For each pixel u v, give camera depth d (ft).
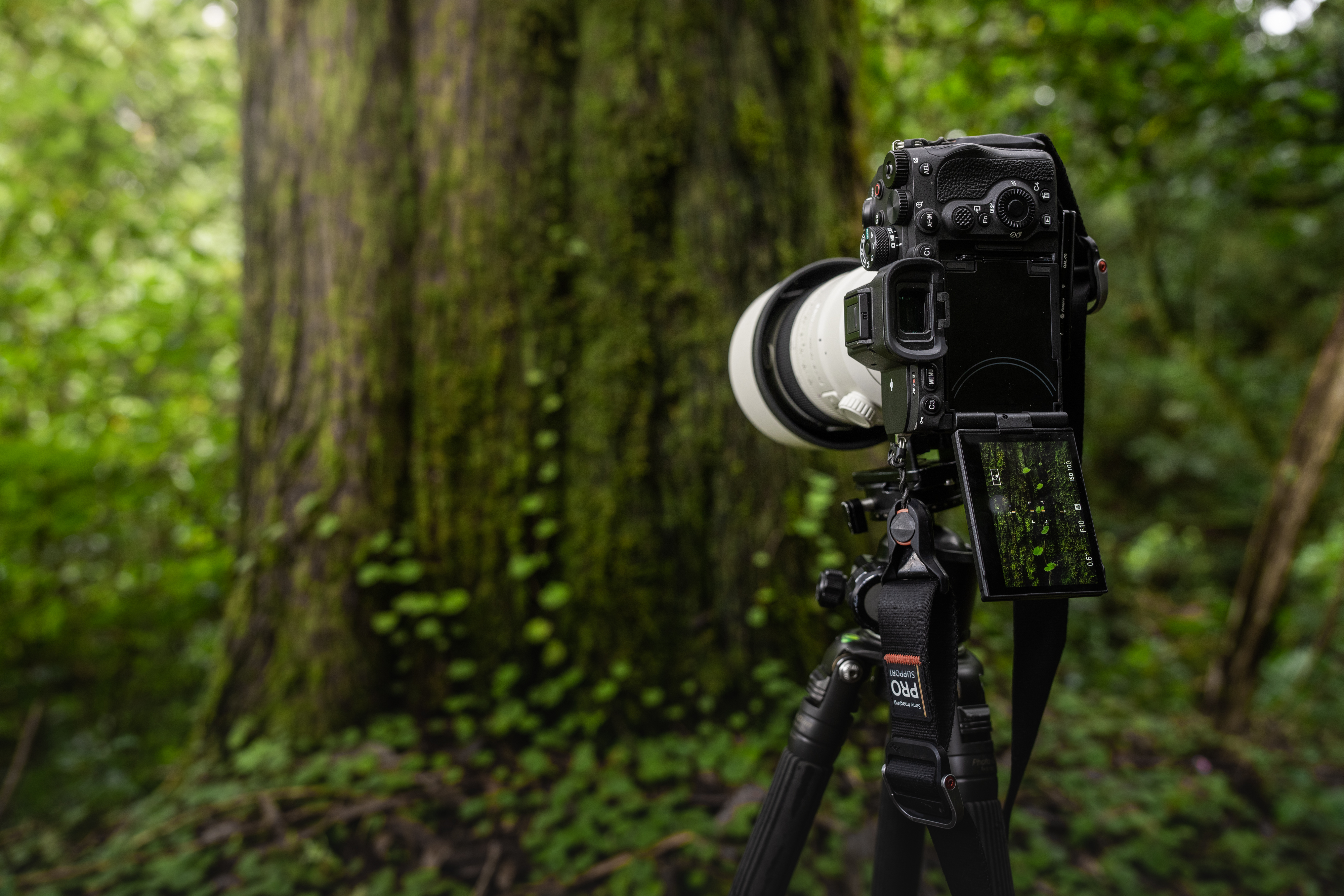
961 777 2.85
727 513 7.97
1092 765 7.89
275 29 8.35
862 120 9.27
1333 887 7.01
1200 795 7.88
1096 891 6.40
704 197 7.98
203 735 7.91
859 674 3.06
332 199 8.09
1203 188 22.61
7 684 10.96
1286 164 16.05
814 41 8.55
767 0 8.24
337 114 8.10
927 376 2.51
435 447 8.05
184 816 6.86
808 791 3.11
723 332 7.98
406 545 7.84
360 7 8.11
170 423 11.78
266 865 6.33
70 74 15.30
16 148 15.42
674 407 8.02
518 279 8.04
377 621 7.69
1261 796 8.27
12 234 13.47
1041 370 2.67
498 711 7.66
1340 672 11.81
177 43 17.94
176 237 13.47
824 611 8.17
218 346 12.17
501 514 8.00
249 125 8.61
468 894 6.08
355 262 8.03
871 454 8.39
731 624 7.94
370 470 7.95
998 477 2.52
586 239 8.09
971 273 2.61
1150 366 31.09
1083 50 14.08
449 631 7.98
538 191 8.05
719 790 7.07
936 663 2.63
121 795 8.50
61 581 11.88
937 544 2.98
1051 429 2.63
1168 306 24.52
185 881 6.21
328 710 7.68
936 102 17.30
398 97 8.18
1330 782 9.04
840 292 2.97
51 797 8.79
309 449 8.03
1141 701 11.98
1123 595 18.37
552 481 8.03
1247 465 27.84
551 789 7.11
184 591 10.71
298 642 7.81
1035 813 7.24
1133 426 31.63
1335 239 26.30
